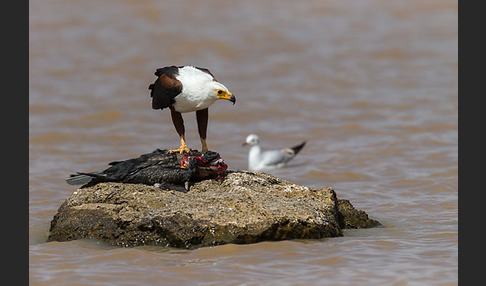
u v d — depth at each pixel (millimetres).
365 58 30219
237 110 23594
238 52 30547
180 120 12180
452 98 24891
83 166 17641
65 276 9859
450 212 13797
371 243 11266
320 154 19312
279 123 22453
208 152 12078
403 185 16219
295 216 11016
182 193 11648
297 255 10539
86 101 24031
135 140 20094
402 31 34031
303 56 30250
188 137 20656
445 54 30734
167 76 11734
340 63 29406
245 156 19516
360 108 23812
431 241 11492
